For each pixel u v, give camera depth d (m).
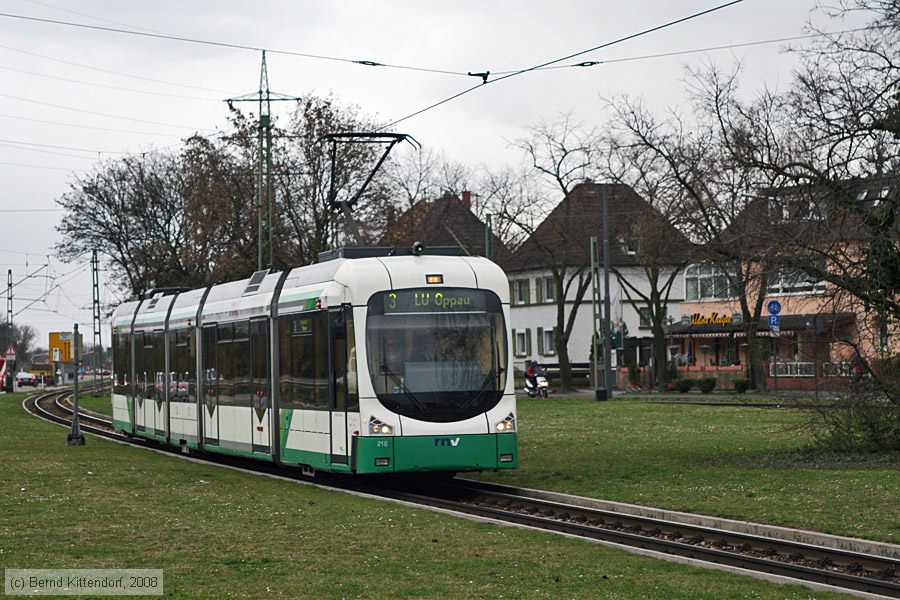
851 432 25.53
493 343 22.88
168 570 13.30
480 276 23.14
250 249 58.78
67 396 79.31
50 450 31.55
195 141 61.91
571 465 26.62
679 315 96.38
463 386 22.47
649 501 20.09
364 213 57.69
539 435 36.12
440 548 14.91
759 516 17.84
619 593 12.11
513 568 13.52
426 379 22.30
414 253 23.58
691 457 27.38
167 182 78.25
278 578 12.87
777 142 25.27
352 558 14.16
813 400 25.88
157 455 31.14
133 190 78.81
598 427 39.09
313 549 14.80
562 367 78.31
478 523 17.27
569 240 77.50
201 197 61.09
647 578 12.95
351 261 23.02
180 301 33.62
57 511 18.19
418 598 11.86
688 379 69.81
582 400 60.97
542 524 18.02
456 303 22.78
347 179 57.59
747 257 25.72
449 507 20.53
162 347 34.50
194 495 20.73
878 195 23.81
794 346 26.81
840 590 12.23
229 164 60.16
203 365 30.81
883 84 24.06
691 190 42.44
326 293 23.31
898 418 24.92
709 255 27.44
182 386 32.53
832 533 16.06
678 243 64.19
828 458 25.20
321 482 25.28
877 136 23.95
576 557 14.27
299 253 57.88
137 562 13.80
